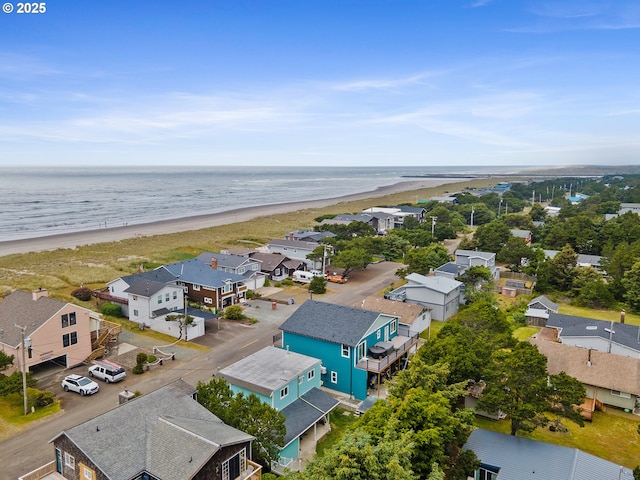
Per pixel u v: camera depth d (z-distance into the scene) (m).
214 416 25.94
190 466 20.33
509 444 26.22
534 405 27.34
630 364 35.75
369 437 21.03
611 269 70.12
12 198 196.25
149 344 46.75
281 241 84.94
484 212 139.25
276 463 27.19
